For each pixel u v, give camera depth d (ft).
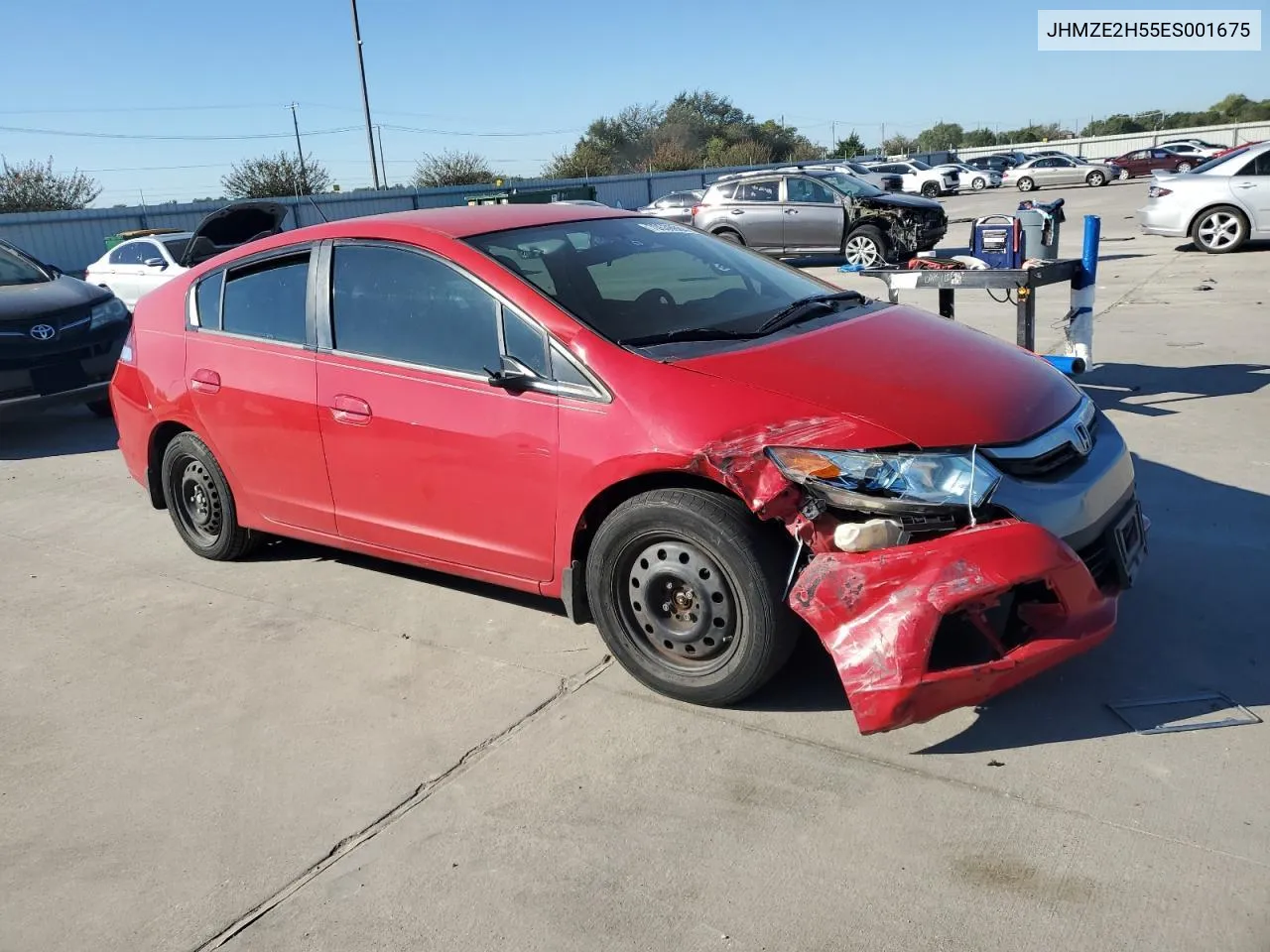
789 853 8.42
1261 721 9.66
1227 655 10.85
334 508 13.57
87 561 16.72
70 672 12.72
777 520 9.86
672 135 229.66
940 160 195.72
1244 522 14.46
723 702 10.52
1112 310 32.78
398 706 11.30
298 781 10.02
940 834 8.48
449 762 10.14
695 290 12.43
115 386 16.76
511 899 8.16
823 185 56.03
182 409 15.19
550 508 11.13
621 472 10.34
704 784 9.42
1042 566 8.95
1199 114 281.33
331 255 13.35
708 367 10.36
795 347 10.86
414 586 14.60
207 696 11.85
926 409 9.71
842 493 9.21
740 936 7.57
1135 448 18.34
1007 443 9.62
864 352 10.85
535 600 13.80
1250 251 45.03
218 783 10.08
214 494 15.62
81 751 10.88
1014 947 7.26
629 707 10.85
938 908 7.68
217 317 14.92
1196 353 25.63
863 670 8.95
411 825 9.20
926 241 54.49
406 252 12.51
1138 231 58.44
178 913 8.30
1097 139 194.08
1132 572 10.44
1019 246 21.52
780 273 13.89
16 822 9.70
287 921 8.12
